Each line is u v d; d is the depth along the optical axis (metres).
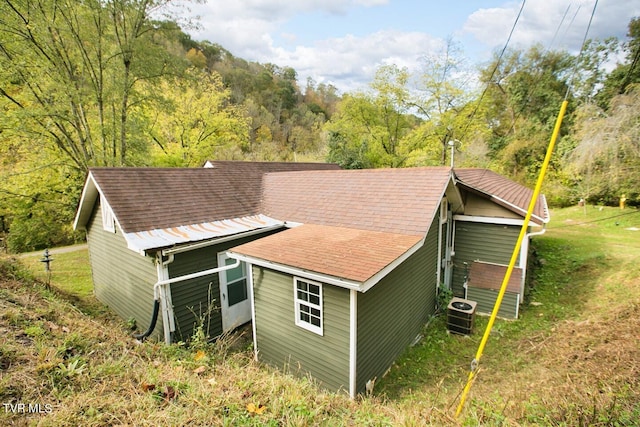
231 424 2.81
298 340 5.73
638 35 18.61
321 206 8.62
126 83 13.11
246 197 9.85
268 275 6.05
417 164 24.52
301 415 3.08
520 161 23.80
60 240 17.19
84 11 11.91
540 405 3.52
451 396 4.82
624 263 9.39
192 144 22.17
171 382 3.40
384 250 5.64
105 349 4.01
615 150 14.80
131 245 6.12
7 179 13.48
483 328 7.46
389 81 24.80
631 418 2.90
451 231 9.10
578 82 21.59
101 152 14.09
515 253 3.36
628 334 5.16
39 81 12.11
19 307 4.48
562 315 7.56
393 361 6.29
